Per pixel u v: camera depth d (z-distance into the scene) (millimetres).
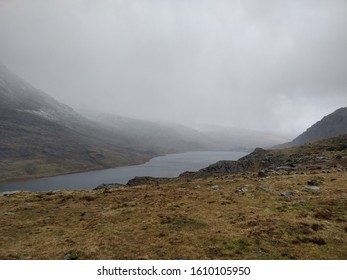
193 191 54406
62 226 37656
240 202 42625
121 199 52312
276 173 78250
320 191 45719
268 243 26781
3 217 43500
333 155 117125
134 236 31422
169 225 34156
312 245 25828
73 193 63125
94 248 28406
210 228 32000
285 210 36562
